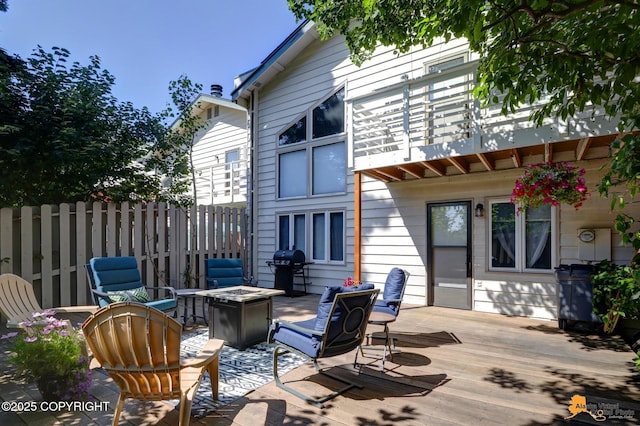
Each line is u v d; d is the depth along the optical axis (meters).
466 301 6.21
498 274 5.90
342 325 2.97
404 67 6.89
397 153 5.52
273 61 8.41
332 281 7.79
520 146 4.59
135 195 7.77
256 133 9.30
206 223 8.35
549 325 5.18
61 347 2.71
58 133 6.15
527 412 2.65
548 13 2.20
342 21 4.45
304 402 2.82
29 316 3.61
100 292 4.48
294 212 8.48
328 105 8.04
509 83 2.58
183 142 8.74
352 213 7.53
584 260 5.17
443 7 2.90
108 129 7.18
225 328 4.36
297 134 8.59
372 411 2.67
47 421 2.52
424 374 3.40
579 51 2.60
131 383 2.33
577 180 4.44
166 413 2.65
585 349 4.10
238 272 6.20
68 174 6.65
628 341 4.57
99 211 6.39
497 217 5.98
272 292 4.58
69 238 6.02
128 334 2.14
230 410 2.69
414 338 4.58
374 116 6.05
